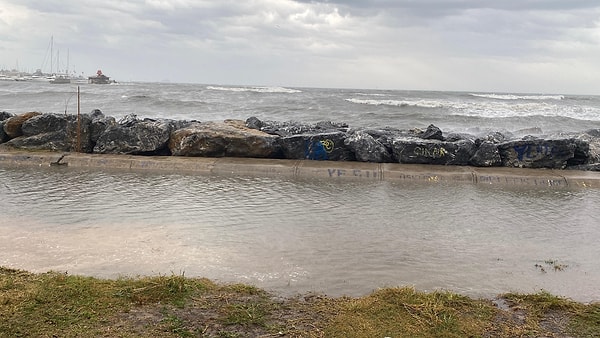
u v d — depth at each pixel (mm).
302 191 9148
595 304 4355
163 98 38219
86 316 3740
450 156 11688
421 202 8477
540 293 4590
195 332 3609
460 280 5004
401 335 3643
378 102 40812
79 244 5750
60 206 7523
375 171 10875
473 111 33594
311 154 12109
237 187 9359
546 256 5840
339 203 8250
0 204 7531
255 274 4984
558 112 34500
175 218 7016
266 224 6844
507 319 4016
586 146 11969
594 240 6523
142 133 12398
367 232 6609
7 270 4629
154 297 4125
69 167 11195
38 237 5969
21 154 11781
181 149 12320
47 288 4164
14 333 3434
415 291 4539
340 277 4980
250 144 12180
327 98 45750
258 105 33750
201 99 40219
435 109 34812
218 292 4363
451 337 3645
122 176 10203
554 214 7867
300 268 5203
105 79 103500
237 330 3670
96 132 12664
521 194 9352
